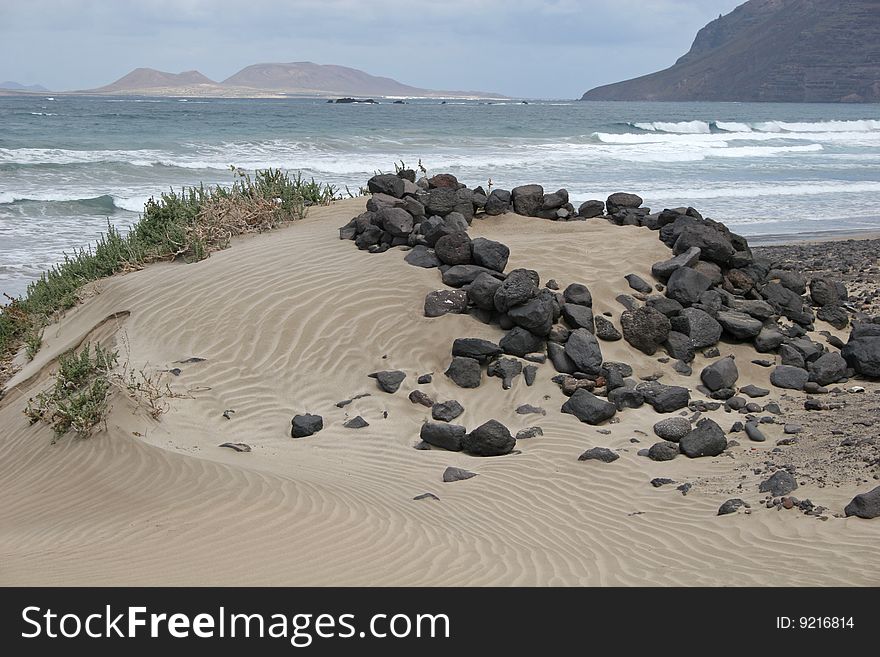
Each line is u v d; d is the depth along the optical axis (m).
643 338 11.64
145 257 14.78
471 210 14.92
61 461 9.00
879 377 11.32
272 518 7.18
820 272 17.42
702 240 13.17
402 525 7.25
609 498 8.01
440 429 9.55
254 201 15.80
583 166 41.38
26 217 24.73
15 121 66.62
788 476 7.77
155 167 35.25
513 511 7.75
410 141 52.75
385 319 11.90
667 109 190.75
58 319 13.95
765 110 193.62
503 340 11.25
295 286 12.58
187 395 10.26
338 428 9.91
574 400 10.18
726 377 11.08
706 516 7.33
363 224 14.14
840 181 38.38
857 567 6.01
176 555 6.52
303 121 77.62
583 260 13.31
